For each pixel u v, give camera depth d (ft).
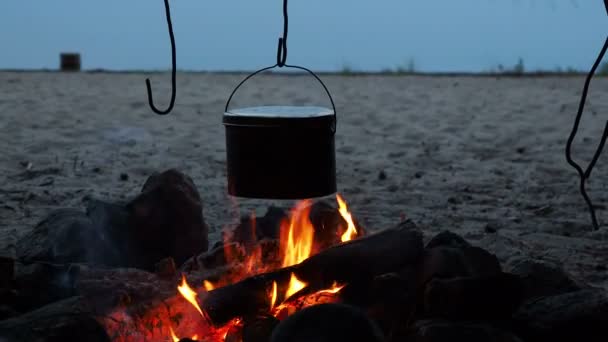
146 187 10.40
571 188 16.79
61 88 37.11
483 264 8.70
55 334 7.48
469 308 8.15
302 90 37.47
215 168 19.54
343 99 34.17
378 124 27.66
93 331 7.63
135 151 21.86
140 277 8.76
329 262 8.36
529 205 15.26
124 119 27.86
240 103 32.71
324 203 10.04
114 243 9.95
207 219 13.93
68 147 22.13
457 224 13.82
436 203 15.58
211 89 37.76
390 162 20.65
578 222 13.65
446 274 8.52
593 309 8.09
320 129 8.13
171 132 25.31
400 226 8.80
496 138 24.35
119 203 10.50
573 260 11.78
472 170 19.38
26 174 18.07
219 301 8.19
